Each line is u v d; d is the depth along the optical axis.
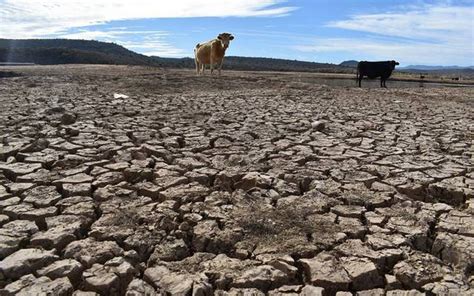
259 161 4.52
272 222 3.03
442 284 2.34
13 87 10.73
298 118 7.16
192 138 5.43
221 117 7.01
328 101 10.09
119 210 3.17
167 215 3.09
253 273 2.39
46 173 3.91
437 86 20.00
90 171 4.05
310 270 2.45
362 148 5.20
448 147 5.39
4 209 3.12
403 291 2.29
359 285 2.39
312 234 2.88
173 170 4.09
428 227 3.03
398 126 6.80
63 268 2.36
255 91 11.88
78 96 9.16
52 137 5.21
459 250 2.71
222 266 2.48
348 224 3.05
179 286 2.26
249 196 3.53
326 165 4.45
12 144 4.78
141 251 2.67
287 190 3.69
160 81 13.46
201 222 3.01
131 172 3.98
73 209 3.16
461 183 3.96
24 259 2.43
